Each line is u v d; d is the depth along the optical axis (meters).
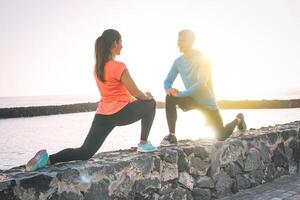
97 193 3.19
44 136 19.64
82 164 3.30
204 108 4.56
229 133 4.71
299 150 5.73
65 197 2.98
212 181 4.26
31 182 2.80
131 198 3.46
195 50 4.54
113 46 3.48
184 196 3.95
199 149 4.16
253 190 4.61
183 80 4.62
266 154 5.07
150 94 3.70
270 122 23.94
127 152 4.03
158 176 3.70
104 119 3.47
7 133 22.52
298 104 58.78
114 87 3.46
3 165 10.59
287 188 4.62
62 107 65.44
